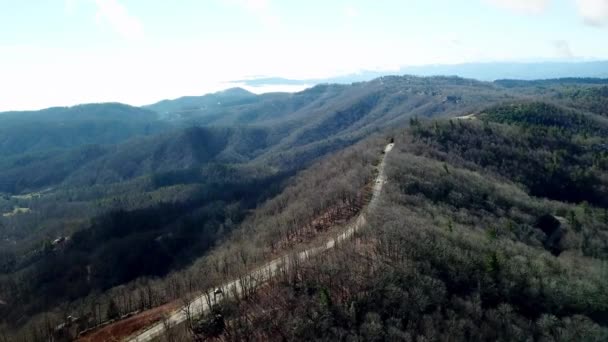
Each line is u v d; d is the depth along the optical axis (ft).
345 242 407.85
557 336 336.70
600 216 611.47
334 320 304.09
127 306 458.50
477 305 334.24
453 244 407.23
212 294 383.24
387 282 333.42
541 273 401.49
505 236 497.05
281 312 318.24
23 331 457.27
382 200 510.17
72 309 563.89
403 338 289.94
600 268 465.47
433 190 565.53
